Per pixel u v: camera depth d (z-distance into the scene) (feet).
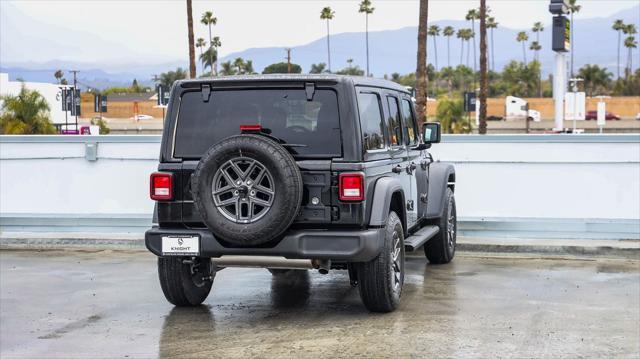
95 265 36.29
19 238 41.83
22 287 31.22
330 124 24.32
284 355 21.52
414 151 32.01
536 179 41.06
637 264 35.81
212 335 23.76
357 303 27.96
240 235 23.34
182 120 25.41
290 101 24.67
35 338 23.66
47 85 193.67
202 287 27.71
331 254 23.93
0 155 44.37
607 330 23.97
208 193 23.58
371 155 25.20
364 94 25.91
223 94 25.18
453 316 25.77
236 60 445.78
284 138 24.53
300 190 23.57
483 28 145.48
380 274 25.35
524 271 34.09
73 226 43.52
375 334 23.56
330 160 24.16
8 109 147.84
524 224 40.52
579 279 32.22
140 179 43.47
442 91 496.64
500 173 41.42
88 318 26.11
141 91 465.47
